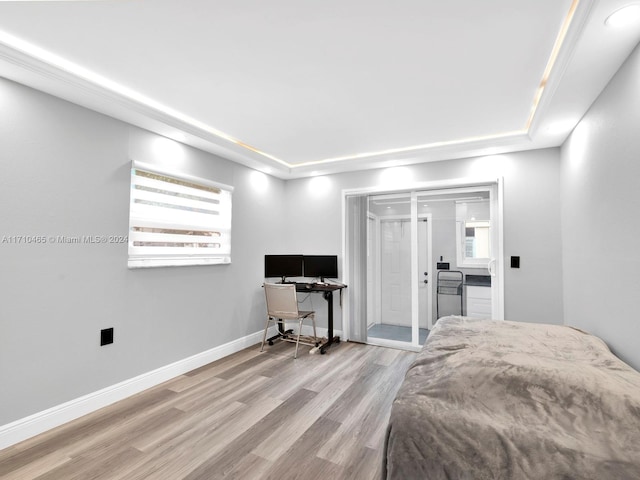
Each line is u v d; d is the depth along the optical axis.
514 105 2.69
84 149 2.53
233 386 3.00
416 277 4.12
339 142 3.61
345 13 1.66
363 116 2.93
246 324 4.19
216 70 2.21
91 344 2.55
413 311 4.11
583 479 1.01
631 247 1.81
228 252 3.89
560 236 3.33
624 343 1.92
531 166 3.48
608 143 2.08
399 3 1.59
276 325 4.72
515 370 1.47
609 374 1.50
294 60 2.09
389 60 2.08
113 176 2.72
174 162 3.25
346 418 2.43
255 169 4.35
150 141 3.02
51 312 2.32
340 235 4.55
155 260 3.10
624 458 1.03
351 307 4.48
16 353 2.15
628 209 1.83
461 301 3.91
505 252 3.55
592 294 2.43
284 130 3.28
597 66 1.89
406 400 1.40
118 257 2.75
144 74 2.26
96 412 2.52
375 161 4.01
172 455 2.00
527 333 2.27
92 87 2.31
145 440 2.15
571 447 1.08
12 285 2.14
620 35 1.62
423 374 1.64
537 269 3.42
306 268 4.50
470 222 3.87
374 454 2.01
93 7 1.62
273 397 2.78
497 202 3.68
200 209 3.55
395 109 2.78
